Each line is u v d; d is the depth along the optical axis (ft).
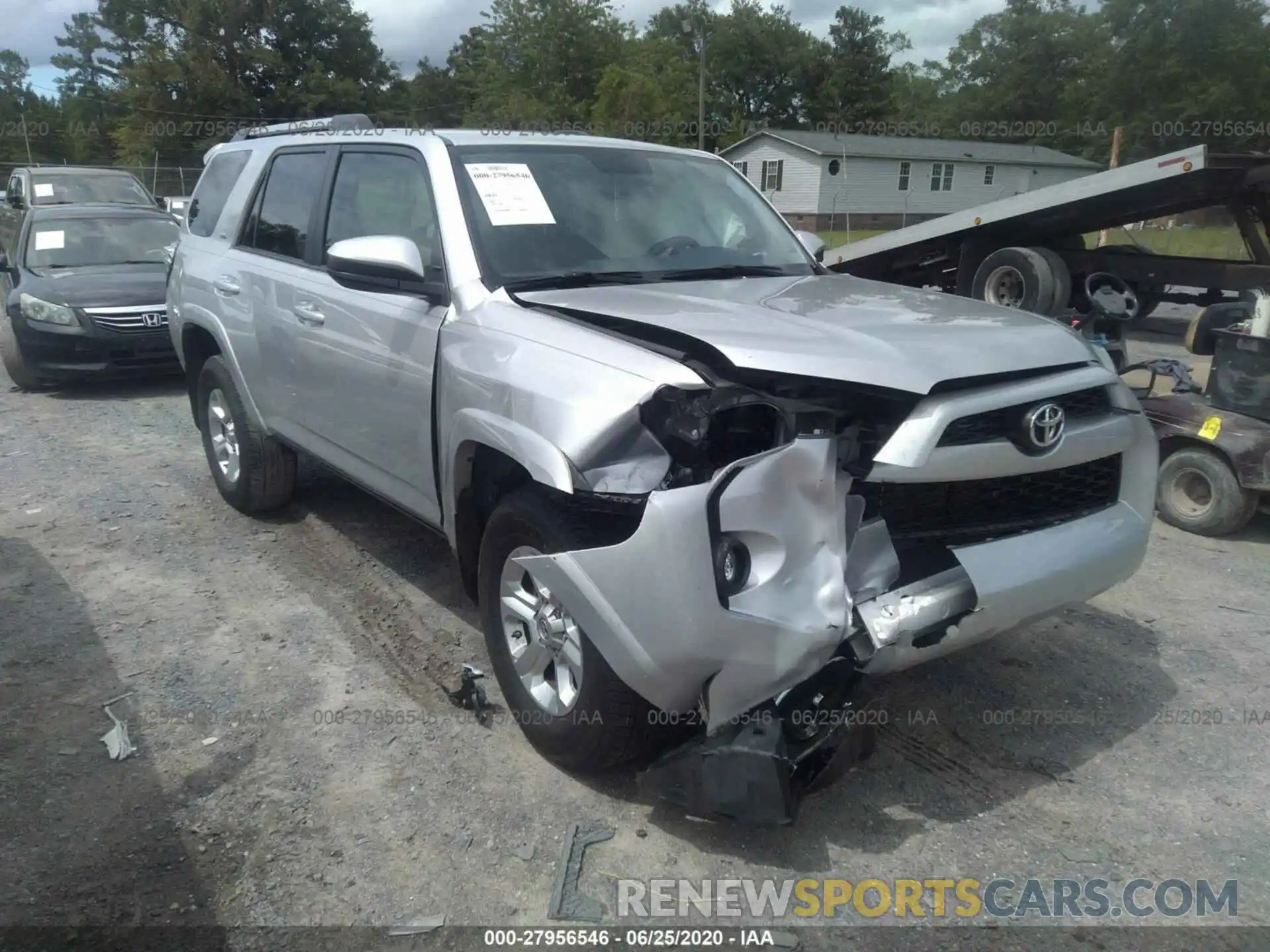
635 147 14.85
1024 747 11.55
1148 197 34.24
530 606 10.82
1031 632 14.42
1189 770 11.15
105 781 10.68
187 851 9.63
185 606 14.97
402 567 16.52
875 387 8.93
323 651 13.60
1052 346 10.28
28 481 21.15
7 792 10.46
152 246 34.76
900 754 11.37
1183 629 14.62
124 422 26.66
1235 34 148.05
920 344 9.61
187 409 28.40
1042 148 165.27
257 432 17.60
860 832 10.05
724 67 231.09
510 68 179.32
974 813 10.37
